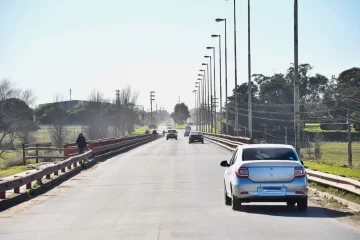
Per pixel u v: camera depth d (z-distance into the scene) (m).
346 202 18.95
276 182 17.30
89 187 27.97
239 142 60.47
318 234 13.26
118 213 18.25
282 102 146.75
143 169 38.19
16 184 23.39
